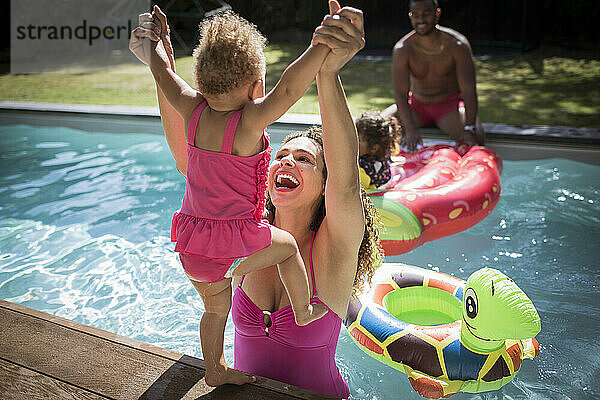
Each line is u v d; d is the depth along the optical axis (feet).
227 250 6.23
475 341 8.38
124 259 13.32
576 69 36.88
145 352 7.59
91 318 10.98
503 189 17.04
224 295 6.70
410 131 19.40
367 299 9.77
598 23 44.80
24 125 26.37
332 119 6.28
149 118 24.07
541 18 46.21
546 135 19.66
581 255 13.01
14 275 12.55
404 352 8.71
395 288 10.36
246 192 6.31
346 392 8.39
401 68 20.45
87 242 14.19
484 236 14.23
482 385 8.39
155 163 20.36
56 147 22.63
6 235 14.57
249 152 6.26
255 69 6.19
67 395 6.86
